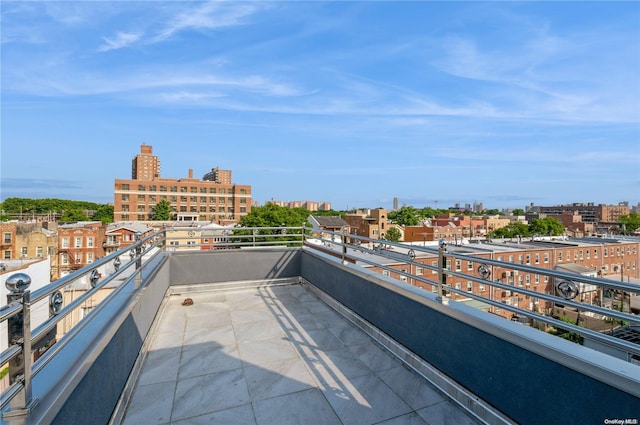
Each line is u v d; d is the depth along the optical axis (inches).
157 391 103.5
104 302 87.4
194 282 220.5
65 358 58.9
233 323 163.9
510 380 77.9
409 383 107.0
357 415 91.3
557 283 69.4
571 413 63.6
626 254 1293.1
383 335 133.7
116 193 2500.0
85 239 1336.1
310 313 178.9
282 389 104.5
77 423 58.8
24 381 44.4
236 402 97.7
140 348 117.2
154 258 178.1
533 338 72.1
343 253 177.3
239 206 2888.8
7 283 43.1
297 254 247.4
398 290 122.7
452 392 95.8
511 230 2445.9
